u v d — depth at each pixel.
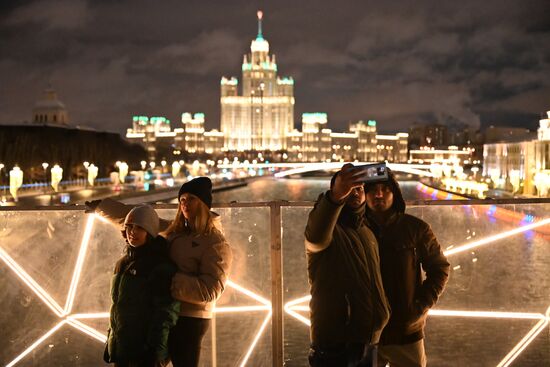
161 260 5.19
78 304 6.12
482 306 6.05
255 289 6.02
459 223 6.07
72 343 6.10
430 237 5.25
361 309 4.79
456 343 6.06
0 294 6.05
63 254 6.10
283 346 5.98
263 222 6.03
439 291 5.24
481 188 81.06
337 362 4.80
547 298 6.00
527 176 89.94
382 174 4.67
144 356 5.03
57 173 72.62
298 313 6.01
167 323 5.03
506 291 6.04
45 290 6.09
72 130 117.31
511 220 6.03
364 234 4.96
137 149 141.00
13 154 96.38
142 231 5.20
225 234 6.04
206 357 5.99
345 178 4.64
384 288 5.19
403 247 5.18
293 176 179.38
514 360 5.98
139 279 5.12
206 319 5.33
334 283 4.84
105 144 122.50
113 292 5.21
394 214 5.26
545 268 5.99
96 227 6.11
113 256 6.11
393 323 5.18
